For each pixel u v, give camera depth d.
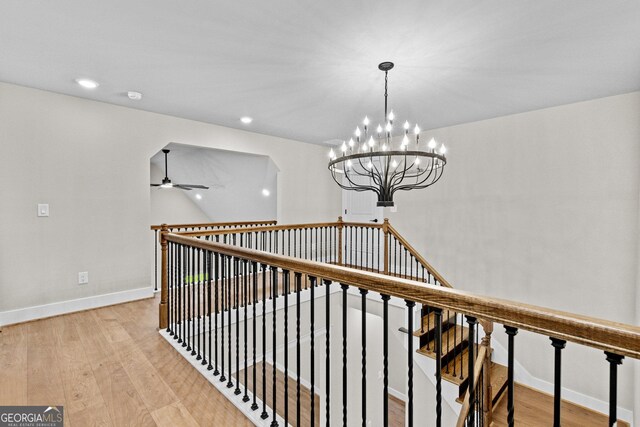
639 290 2.91
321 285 4.14
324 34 2.05
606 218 3.21
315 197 5.64
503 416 3.13
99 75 2.69
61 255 3.18
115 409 1.74
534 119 3.65
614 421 0.73
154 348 2.46
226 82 2.81
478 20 1.88
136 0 1.73
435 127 4.40
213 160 6.21
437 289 1.02
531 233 3.69
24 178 2.96
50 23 1.94
